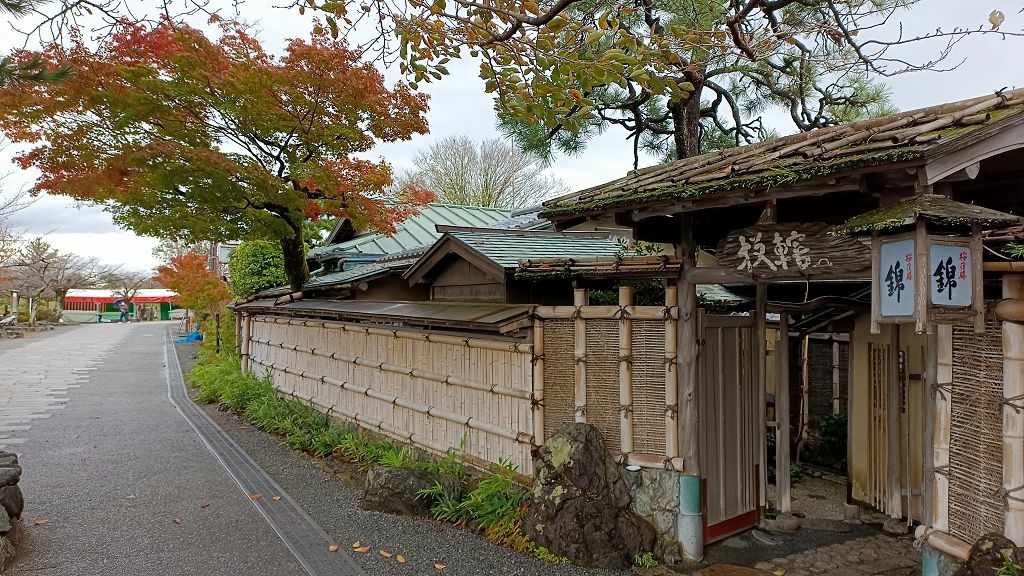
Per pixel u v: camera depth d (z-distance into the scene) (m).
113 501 7.00
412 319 7.54
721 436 5.81
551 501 5.49
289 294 12.81
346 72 9.95
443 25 4.34
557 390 6.11
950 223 3.05
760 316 6.26
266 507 6.79
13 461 6.20
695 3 6.93
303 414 10.90
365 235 16.66
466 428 7.24
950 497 3.88
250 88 9.70
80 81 8.78
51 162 9.43
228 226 11.45
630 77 4.02
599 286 7.72
